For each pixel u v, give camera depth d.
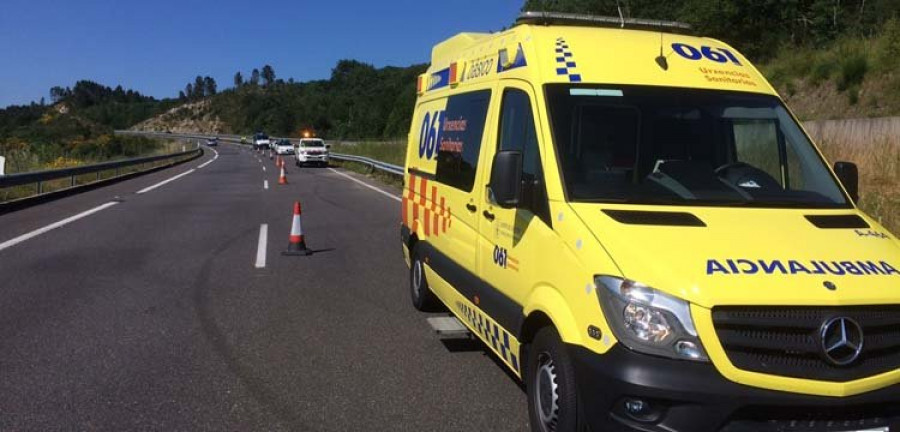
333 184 24.80
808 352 3.19
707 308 3.18
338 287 8.21
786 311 3.22
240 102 180.62
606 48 4.79
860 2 25.00
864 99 17.31
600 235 3.59
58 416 4.44
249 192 21.12
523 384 5.10
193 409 4.59
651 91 4.57
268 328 6.48
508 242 4.50
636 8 30.41
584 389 3.44
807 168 4.52
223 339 6.12
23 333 6.19
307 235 12.18
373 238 11.90
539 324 4.15
